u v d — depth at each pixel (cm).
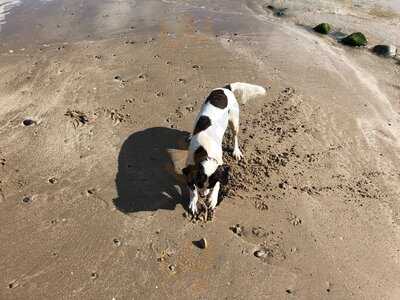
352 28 304
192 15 307
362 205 167
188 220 155
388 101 229
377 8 335
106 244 146
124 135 190
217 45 264
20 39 267
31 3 317
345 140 198
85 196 163
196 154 155
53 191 165
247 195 166
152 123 197
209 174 149
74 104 208
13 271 138
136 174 172
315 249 149
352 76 247
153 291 134
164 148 184
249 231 153
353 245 152
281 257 146
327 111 214
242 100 194
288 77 237
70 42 263
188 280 138
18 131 191
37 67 236
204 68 238
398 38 293
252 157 183
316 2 340
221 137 167
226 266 142
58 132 191
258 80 231
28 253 143
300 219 159
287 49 266
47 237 148
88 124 196
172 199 163
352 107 220
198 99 213
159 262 142
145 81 225
